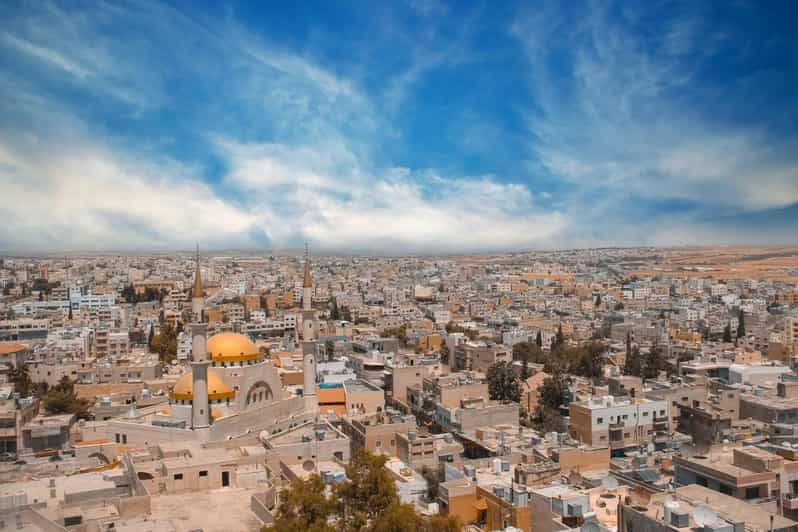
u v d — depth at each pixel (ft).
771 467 282.97
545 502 285.84
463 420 525.34
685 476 302.25
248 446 390.42
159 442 410.72
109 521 267.80
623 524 238.48
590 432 494.18
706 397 559.79
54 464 404.16
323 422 456.45
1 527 260.83
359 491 270.05
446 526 257.14
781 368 635.66
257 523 284.00
